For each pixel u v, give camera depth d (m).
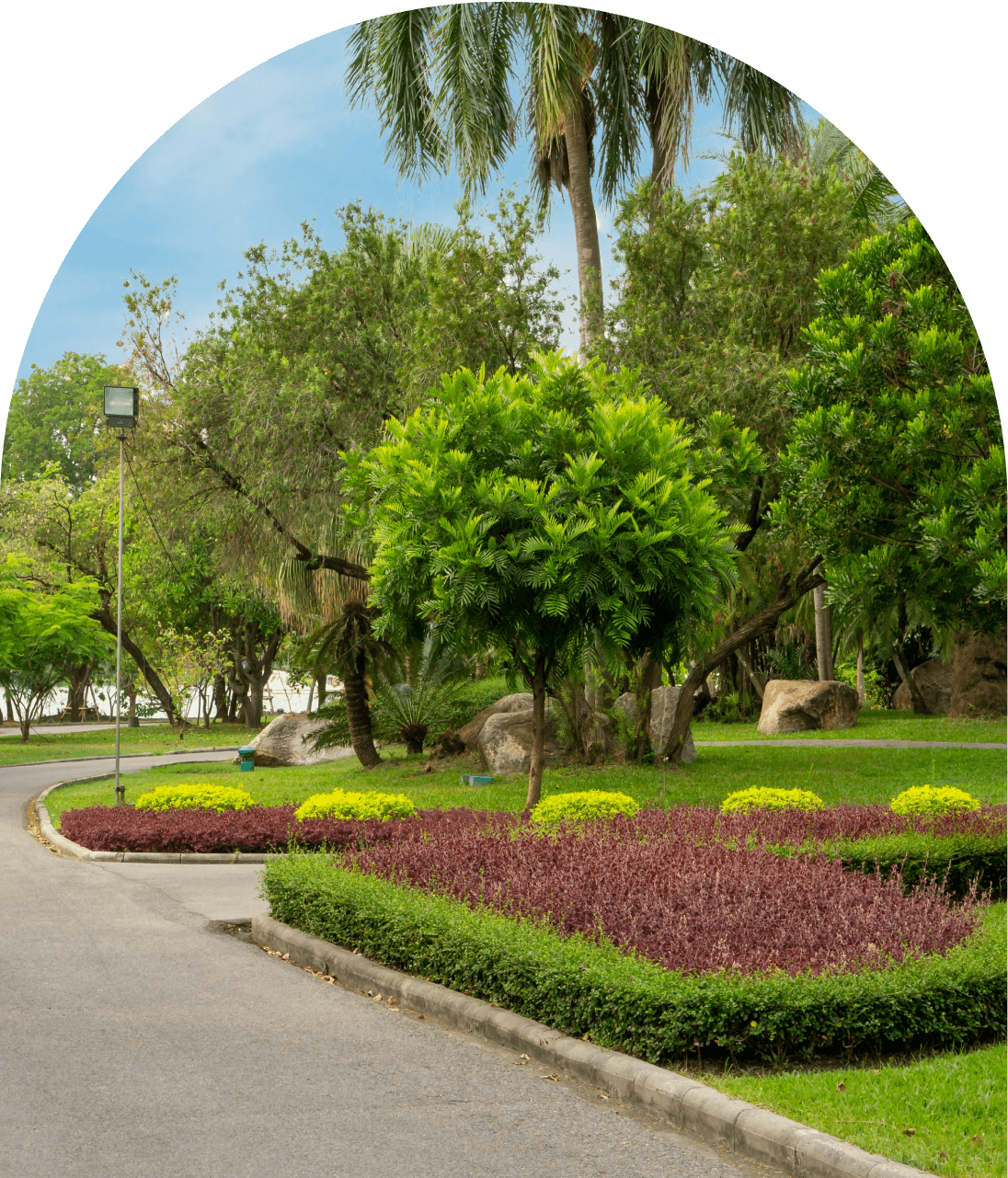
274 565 21.39
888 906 6.20
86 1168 3.92
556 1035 5.20
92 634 38.38
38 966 7.02
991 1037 5.27
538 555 11.68
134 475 21.89
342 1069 5.04
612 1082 4.71
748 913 6.06
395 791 17.45
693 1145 4.14
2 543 38.50
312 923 7.51
